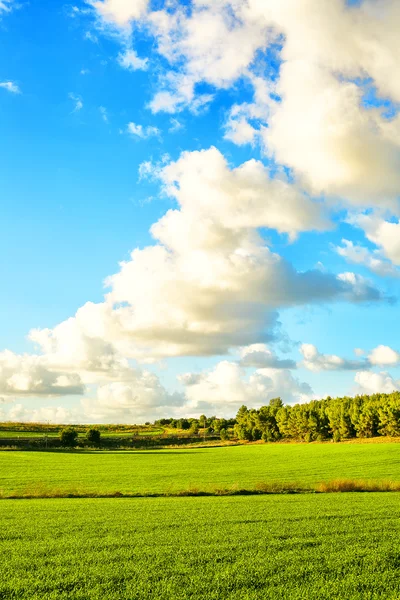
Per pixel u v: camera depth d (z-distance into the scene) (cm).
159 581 1173
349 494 3266
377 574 1218
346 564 1310
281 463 7444
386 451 8644
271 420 17388
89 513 2370
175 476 5584
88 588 1125
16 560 1377
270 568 1275
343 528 1861
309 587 1120
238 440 17412
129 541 1639
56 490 3531
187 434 19888
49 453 9862
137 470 6475
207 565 1312
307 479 5103
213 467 6931
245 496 3231
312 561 1345
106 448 12225
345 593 1079
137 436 16238
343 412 14288
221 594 1081
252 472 6012
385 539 1642
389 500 2877
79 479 5275
